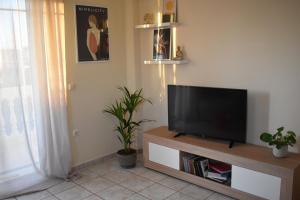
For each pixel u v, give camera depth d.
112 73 4.00
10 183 3.09
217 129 3.20
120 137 4.20
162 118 4.02
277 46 2.87
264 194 2.67
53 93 3.25
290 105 2.88
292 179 2.47
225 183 3.00
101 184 3.33
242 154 2.85
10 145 3.05
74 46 3.53
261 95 3.05
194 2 3.40
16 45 2.96
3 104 2.94
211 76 3.40
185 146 3.21
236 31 3.12
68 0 3.40
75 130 3.67
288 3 2.75
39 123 3.21
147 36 3.97
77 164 3.75
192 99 3.34
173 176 3.43
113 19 3.91
